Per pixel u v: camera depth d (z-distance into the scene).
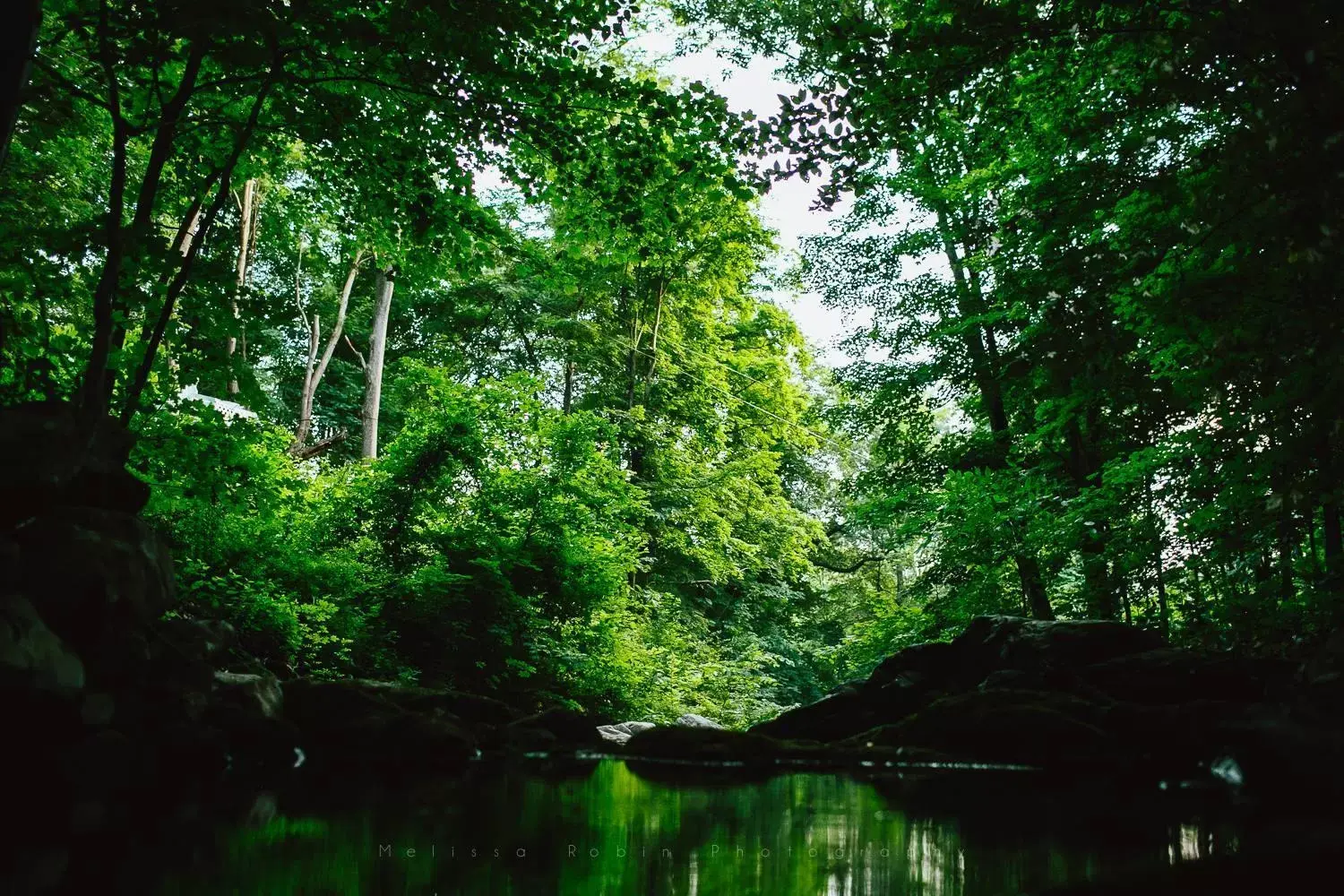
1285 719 5.02
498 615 13.41
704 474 24.80
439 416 13.27
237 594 10.04
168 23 6.55
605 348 24.84
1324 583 8.25
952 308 16.02
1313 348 6.66
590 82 8.79
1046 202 10.55
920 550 16.91
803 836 2.96
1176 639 10.19
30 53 5.16
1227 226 6.96
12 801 3.29
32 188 11.30
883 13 14.36
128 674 4.95
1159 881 2.13
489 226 10.18
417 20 7.79
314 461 15.87
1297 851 2.51
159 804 3.42
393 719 6.15
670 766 6.29
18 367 6.57
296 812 3.29
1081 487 13.83
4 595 4.21
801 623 29.98
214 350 8.60
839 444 30.27
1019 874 2.23
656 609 21.94
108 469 5.84
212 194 14.70
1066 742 6.82
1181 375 8.77
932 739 7.50
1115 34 8.37
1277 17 5.68
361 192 9.96
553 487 14.16
